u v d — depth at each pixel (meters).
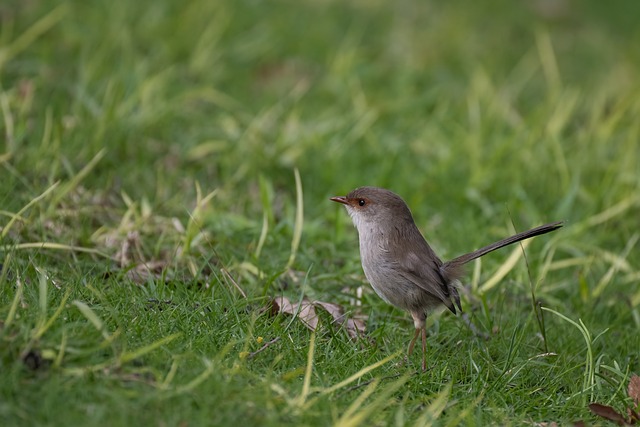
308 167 13.74
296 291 10.20
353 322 9.71
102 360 7.62
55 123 12.52
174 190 12.52
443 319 10.38
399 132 15.27
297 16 19.06
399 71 17.48
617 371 9.12
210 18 17.92
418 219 13.12
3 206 10.58
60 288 8.73
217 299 9.28
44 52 15.06
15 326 7.63
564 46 20.55
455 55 18.86
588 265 12.01
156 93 14.48
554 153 14.87
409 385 8.51
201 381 7.51
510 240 9.56
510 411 8.47
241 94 15.95
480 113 16.22
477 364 9.24
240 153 13.66
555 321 10.76
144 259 10.52
